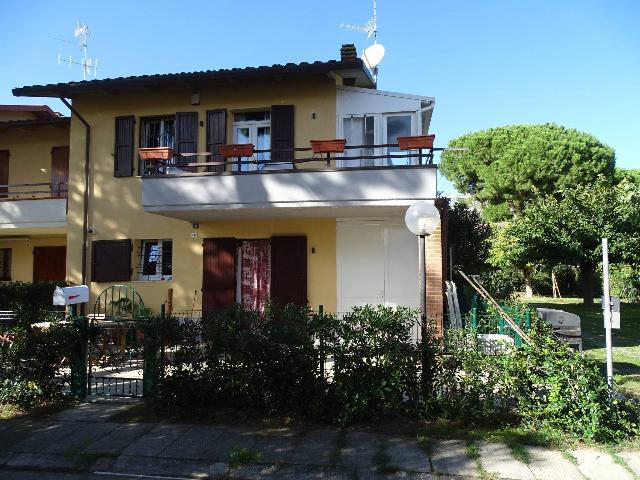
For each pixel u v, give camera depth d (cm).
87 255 1217
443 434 527
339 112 1120
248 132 1182
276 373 592
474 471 446
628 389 699
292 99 1139
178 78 1109
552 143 2611
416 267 1080
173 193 992
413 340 595
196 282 1165
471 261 1959
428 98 1095
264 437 532
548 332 681
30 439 542
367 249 1098
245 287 1168
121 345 894
